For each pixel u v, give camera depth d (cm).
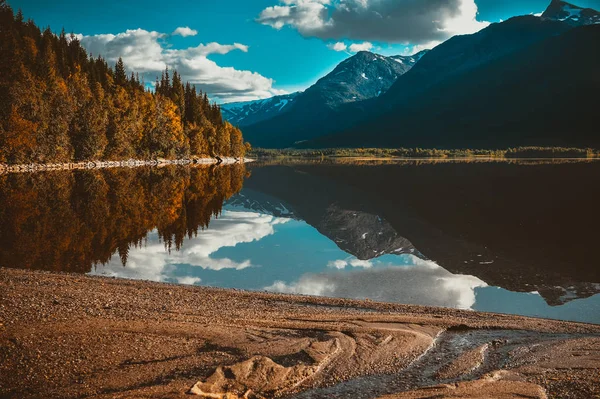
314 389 685
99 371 720
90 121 7944
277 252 2134
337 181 6875
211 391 648
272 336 883
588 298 1399
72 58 10550
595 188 4959
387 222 3114
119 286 1349
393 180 6806
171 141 10838
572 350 839
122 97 9656
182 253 2056
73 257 1858
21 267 1638
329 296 1422
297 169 10712
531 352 832
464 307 1319
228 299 1277
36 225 2459
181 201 4031
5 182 4466
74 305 1056
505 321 1077
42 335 843
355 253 2127
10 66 6544
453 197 4388
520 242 2316
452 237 2494
